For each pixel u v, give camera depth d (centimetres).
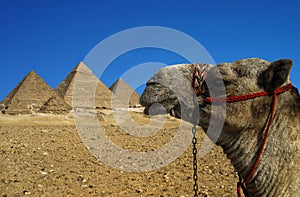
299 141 476
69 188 1248
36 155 1798
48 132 2823
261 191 478
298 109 481
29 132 2848
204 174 1414
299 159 472
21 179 1348
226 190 1182
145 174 1448
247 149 482
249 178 483
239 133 484
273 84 469
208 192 1167
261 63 487
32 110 7738
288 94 481
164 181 1330
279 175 471
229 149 494
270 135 479
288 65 455
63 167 1554
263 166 477
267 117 477
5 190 1212
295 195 464
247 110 475
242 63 494
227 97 477
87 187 1262
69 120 5338
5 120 5119
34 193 1188
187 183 1295
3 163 1605
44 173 1435
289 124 478
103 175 1430
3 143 2186
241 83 478
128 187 1260
